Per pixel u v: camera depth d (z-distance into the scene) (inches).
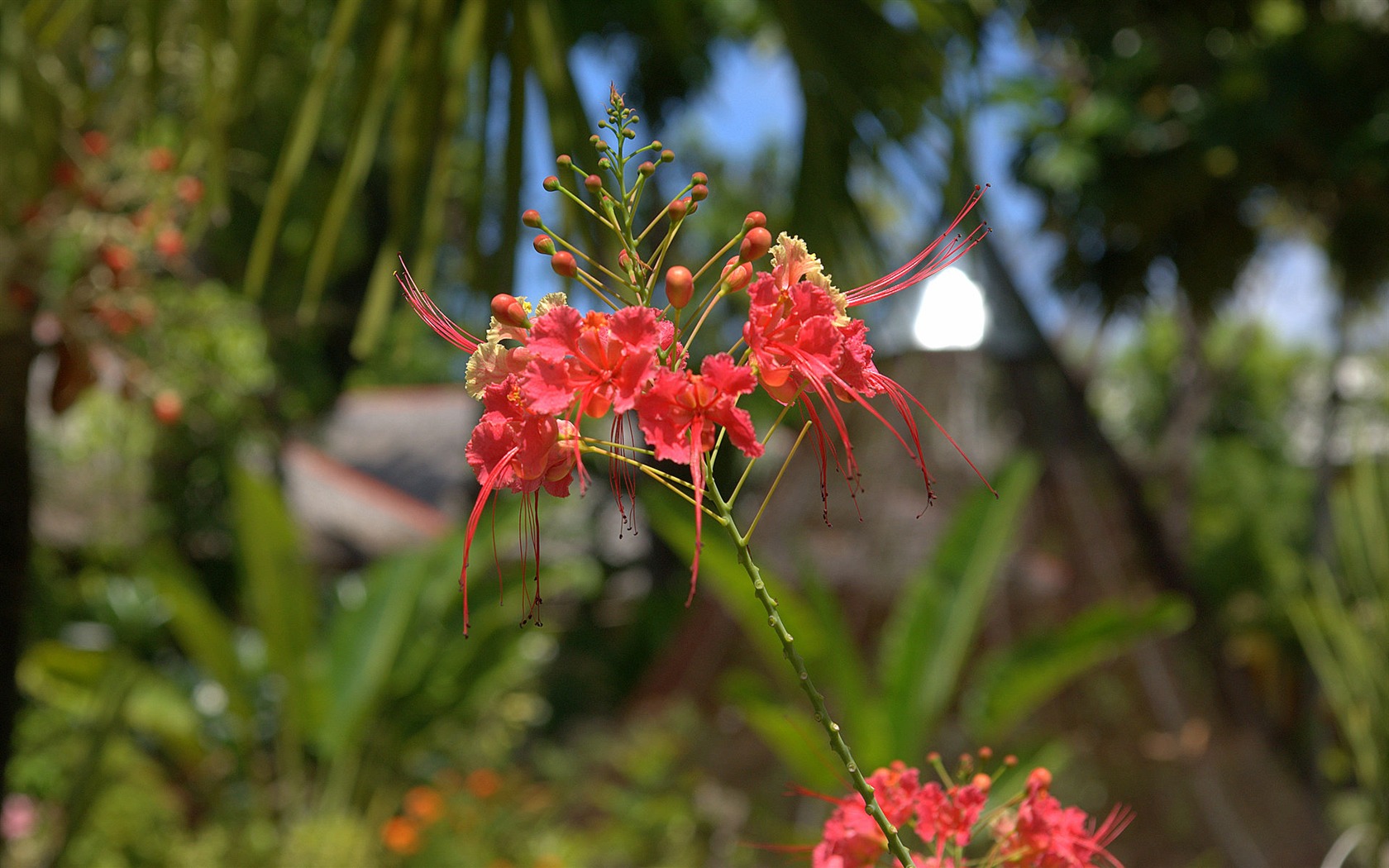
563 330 41.1
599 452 41.7
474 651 289.6
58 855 190.9
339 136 297.7
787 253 44.5
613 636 577.0
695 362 435.8
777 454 534.6
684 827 251.0
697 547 37.9
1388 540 153.3
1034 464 213.5
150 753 315.3
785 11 166.6
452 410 797.9
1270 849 253.4
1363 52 407.5
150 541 397.7
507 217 135.9
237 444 430.0
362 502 623.5
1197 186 452.1
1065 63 475.2
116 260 142.6
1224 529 613.3
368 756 278.4
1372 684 151.3
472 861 232.1
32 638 374.6
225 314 177.6
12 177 131.3
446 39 133.1
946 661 201.2
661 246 44.1
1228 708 266.4
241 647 312.3
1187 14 440.1
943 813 51.2
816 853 51.3
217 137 127.0
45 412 360.5
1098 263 499.8
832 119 168.4
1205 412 626.5
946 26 174.7
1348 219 461.4
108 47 166.1
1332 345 494.3
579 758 287.0
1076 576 266.4
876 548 264.2
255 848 224.1
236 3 127.0
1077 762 255.8
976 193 49.0
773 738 197.2
